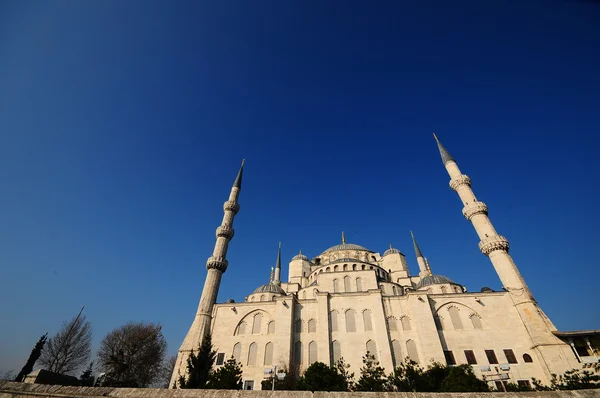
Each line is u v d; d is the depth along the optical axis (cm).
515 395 1638
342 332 5178
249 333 5509
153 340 7712
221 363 5159
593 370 4006
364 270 6544
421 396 1686
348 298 5572
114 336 7769
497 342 4784
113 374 6066
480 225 5925
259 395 1792
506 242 5538
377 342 4934
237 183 7981
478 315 5097
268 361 5072
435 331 4869
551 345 4394
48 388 2128
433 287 6250
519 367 4481
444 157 7156
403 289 6725
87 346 7575
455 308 5247
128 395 1980
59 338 7312
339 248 8644
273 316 5609
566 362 4216
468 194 6388
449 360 4694
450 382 3212
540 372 4381
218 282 6362
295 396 1748
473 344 4816
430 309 5134
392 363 4647
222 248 6806
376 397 1703
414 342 4931
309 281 7600
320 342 5016
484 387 3114
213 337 5512
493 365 4531
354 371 4716
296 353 5075
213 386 3400
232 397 1816
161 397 1927
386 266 8038
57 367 6981
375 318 5188
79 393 2059
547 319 4788
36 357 6156
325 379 3416
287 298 5597
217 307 5912
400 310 5319
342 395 1727
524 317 4822
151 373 7544
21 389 2147
